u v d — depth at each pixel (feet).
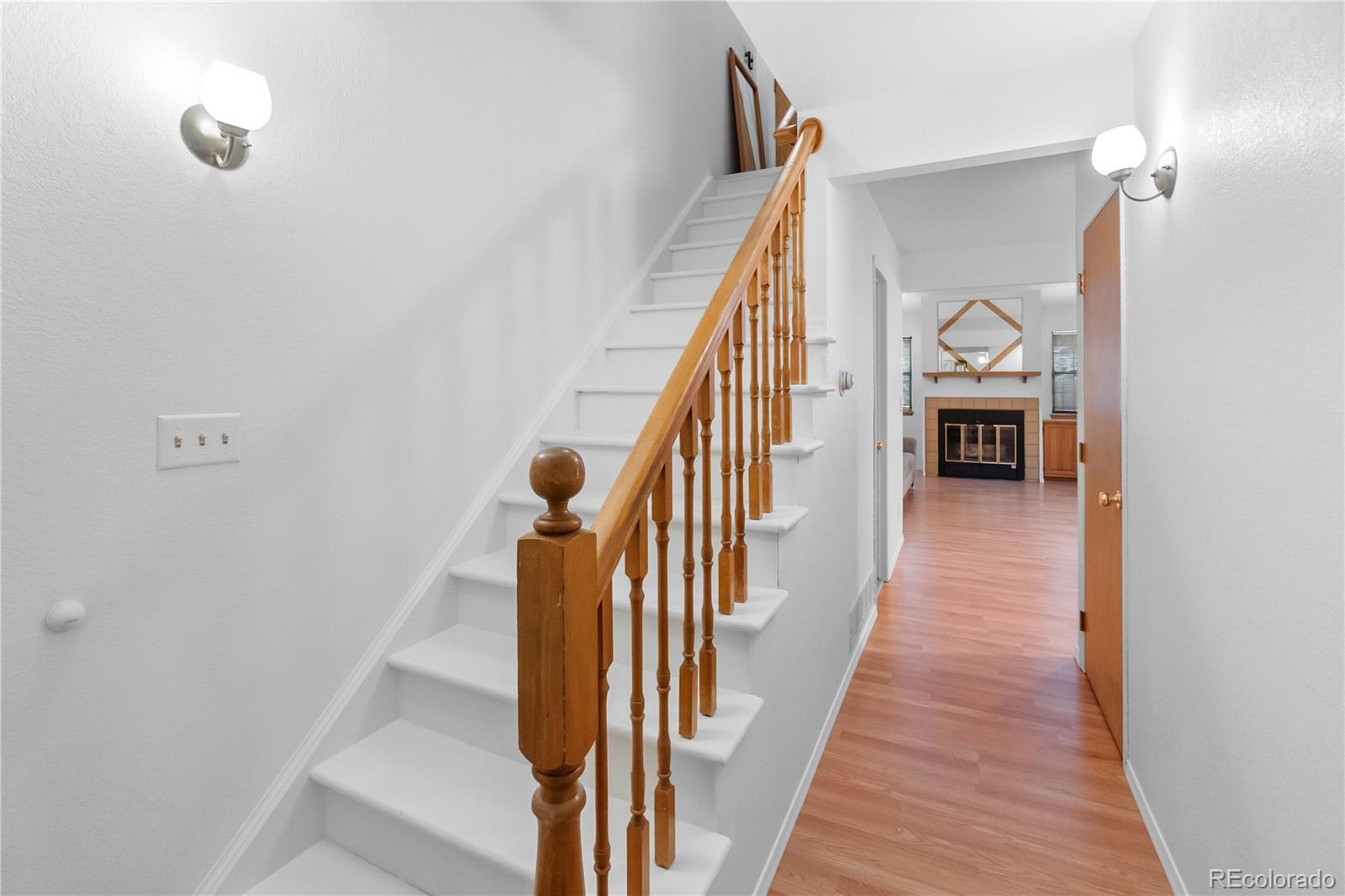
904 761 7.76
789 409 6.96
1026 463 29.91
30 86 3.55
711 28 12.95
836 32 6.81
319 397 5.21
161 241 4.15
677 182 11.52
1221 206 4.64
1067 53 7.21
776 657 5.94
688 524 4.67
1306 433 3.57
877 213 14.15
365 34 5.56
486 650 6.02
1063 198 14.89
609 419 8.22
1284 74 3.75
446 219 6.44
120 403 3.98
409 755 5.43
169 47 4.16
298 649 5.13
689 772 4.79
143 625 4.15
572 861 3.08
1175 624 5.69
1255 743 4.21
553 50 8.11
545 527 3.03
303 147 5.04
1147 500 6.48
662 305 9.30
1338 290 3.26
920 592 14.07
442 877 4.72
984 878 5.91
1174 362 5.66
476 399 6.88
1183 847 5.52
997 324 29.35
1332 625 3.35
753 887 5.39
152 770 4.23
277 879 4.88
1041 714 8.82
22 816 3.67
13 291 3.51
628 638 5.87
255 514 4.77
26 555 3.61
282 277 4.90
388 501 5.88
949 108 7.92
